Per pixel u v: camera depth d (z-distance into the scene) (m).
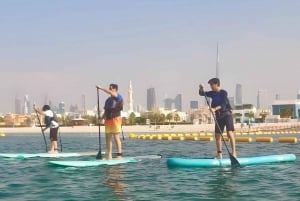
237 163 12.23
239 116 166.75
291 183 9.23
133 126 133.62
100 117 15.03
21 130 154.62
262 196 7.80
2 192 8.50
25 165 13.52
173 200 7.48
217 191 8.34
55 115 17.78
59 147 26.73
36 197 7.90
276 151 19.64
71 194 8.16
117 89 13.98
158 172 11.20
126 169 11.94
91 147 26.58
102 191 8.45
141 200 7.50
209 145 26.72
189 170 11.47
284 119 143.62
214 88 12.78
